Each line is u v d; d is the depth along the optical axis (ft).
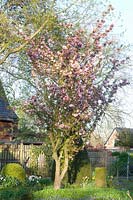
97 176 60.39
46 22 42.14
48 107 52.11
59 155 54.03
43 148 78.54
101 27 52.65
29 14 42.01
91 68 49.73
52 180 61.98
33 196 46.73
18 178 61.72
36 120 53.98
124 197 48.93
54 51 53.16
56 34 51.03
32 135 66.54
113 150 126.41
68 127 50.72
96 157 98.07
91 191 51.70
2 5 41.37
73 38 50.62
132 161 100.42
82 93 49.32
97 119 53.47
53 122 52.26
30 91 56.34
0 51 39.60
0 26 39.70
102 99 52.13
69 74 48.73
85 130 52.70
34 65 51.93
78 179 61.93
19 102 56.03
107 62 55.06
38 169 80.94
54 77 50.90
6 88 56.49
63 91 49.67
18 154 82.89
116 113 67.62
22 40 40.81
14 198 46.16
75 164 62.23
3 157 82.23
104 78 53.98
